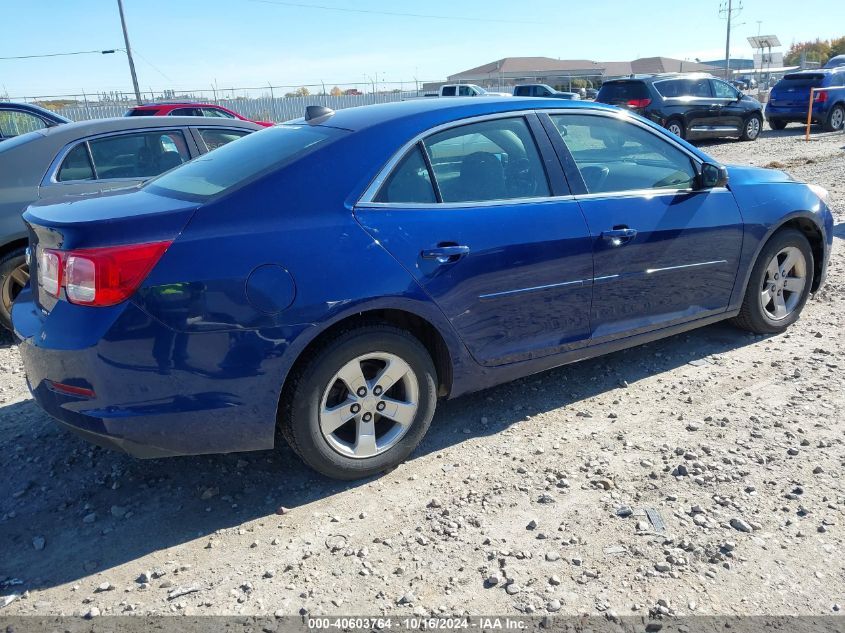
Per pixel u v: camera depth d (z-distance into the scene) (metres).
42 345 2.76
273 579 2.60
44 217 2.90
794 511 2.88
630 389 4.09
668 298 4.07
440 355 3.39
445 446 3.52
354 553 2.73
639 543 2.71
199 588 2.56
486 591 2.50
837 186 9.91
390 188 3.17
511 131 3.59
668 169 4.11
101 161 5.64
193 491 3.21
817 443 3.39
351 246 2.97
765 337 4.79
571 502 3.00
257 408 2.87
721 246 4.23
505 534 2.81
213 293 2.72
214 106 16.36
